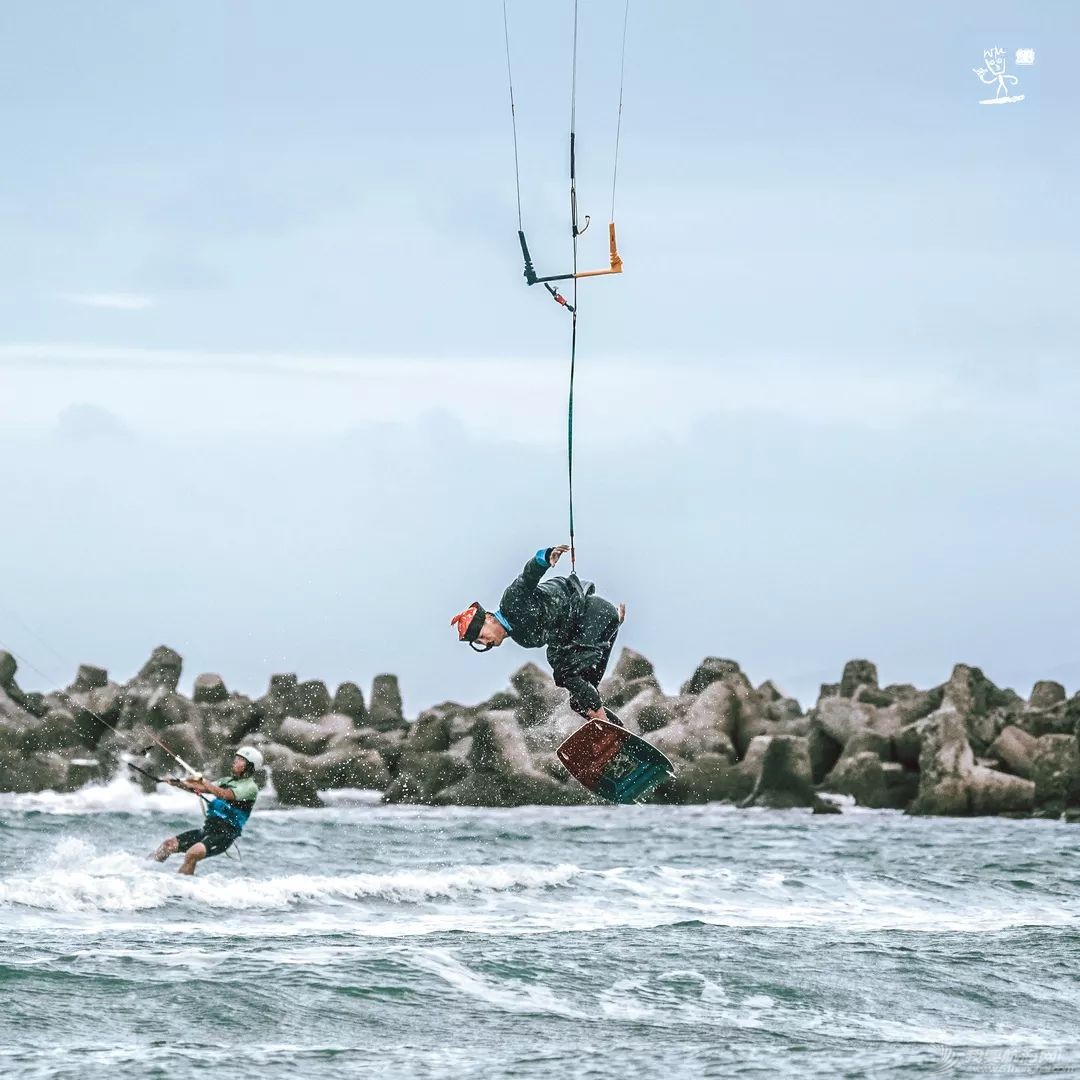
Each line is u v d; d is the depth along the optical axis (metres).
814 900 89.69
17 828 113.94
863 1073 46.75
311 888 80.69
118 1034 47.91
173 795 170.25
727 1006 57.09
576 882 91.50
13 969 54.62
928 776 168.88
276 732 198.50
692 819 155.50
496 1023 52.03
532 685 196.00
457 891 85.12
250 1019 50.50
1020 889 96.62
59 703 195.00
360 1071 45.22
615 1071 46.09
